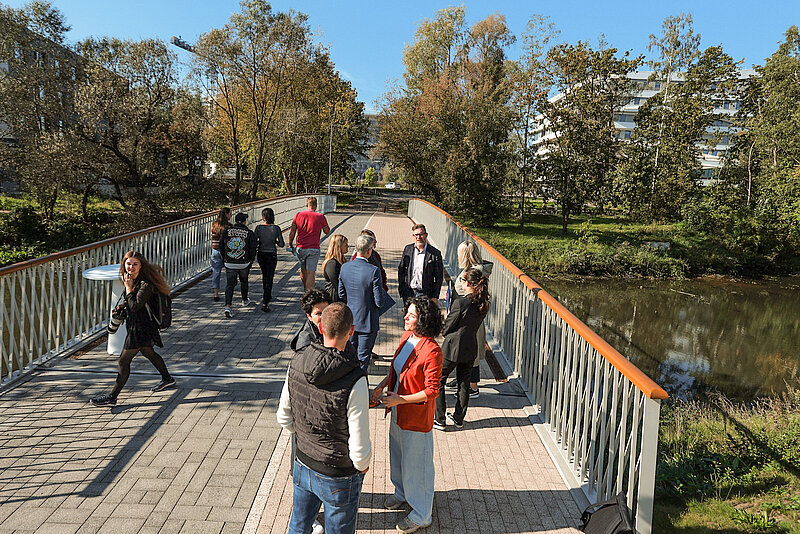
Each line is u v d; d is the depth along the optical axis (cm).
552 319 538
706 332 1816
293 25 3644
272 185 7075
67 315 700
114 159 3045
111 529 349
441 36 4944
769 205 3228
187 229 1193
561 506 397
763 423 927
